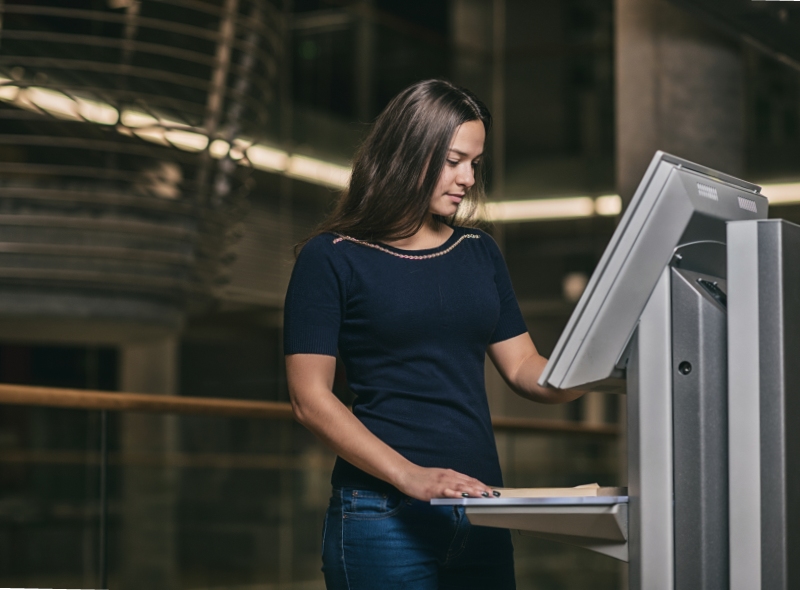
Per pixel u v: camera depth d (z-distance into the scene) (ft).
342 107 29.25
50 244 17.51
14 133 17.97
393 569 3.61
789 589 2.90
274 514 25.82
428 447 3.69
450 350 3.80
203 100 19.43
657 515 3.12
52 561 23.32
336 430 3.51
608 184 33.83
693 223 3.28
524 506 3.12
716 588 3.04
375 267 3.80
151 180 18.10
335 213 4.01
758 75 29.96
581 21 35.19
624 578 11.52
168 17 19.11
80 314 18.01
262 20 19.33
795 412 3.00
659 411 3.15
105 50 18.17
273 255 25.44
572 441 30.35
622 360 3.25
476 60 34.94
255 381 28.25
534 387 3.98
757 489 2.95
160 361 28.89
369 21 30.86
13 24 17.34
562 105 34.99
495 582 3.85
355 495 3.69
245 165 19.51
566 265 33.99
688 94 10.45
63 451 26.25
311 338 3.70
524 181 34.99
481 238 4.23
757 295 3.00
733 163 10.51
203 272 19.53
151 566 23.71
